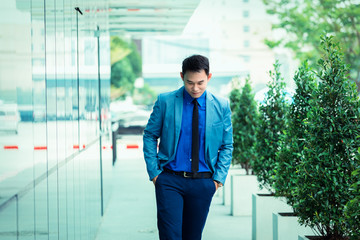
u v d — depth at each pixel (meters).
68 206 4.38
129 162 19.50
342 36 26.59
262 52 68.69
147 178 14.62
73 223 4.76
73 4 5.09
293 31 29.08
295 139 5.41
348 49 26.28
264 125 7.18
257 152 7.21
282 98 7.18
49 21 3.55
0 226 2.27
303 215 4.59
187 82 3.97
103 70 9.74
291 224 5.51
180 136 4.14
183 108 4.13
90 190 6.60
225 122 4.20
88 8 6.91
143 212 9.29
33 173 2.94
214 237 7.17
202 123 4.13
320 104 4.50
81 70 5.74
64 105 4.24
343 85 4.43
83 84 5.93
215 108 4.15
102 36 9.67
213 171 4.21
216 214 9.02
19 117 2.63
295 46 29.17
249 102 9.69
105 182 9.52
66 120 4.35
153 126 4.19
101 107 8.96
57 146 3.83
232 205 8.88
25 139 2.75
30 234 2.83
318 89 4.54
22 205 2.66
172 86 70.06
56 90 3.81
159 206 4.12
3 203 2.32
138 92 71.62
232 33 70.94
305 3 28.16
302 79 5.51
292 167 5.40
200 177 4.14
